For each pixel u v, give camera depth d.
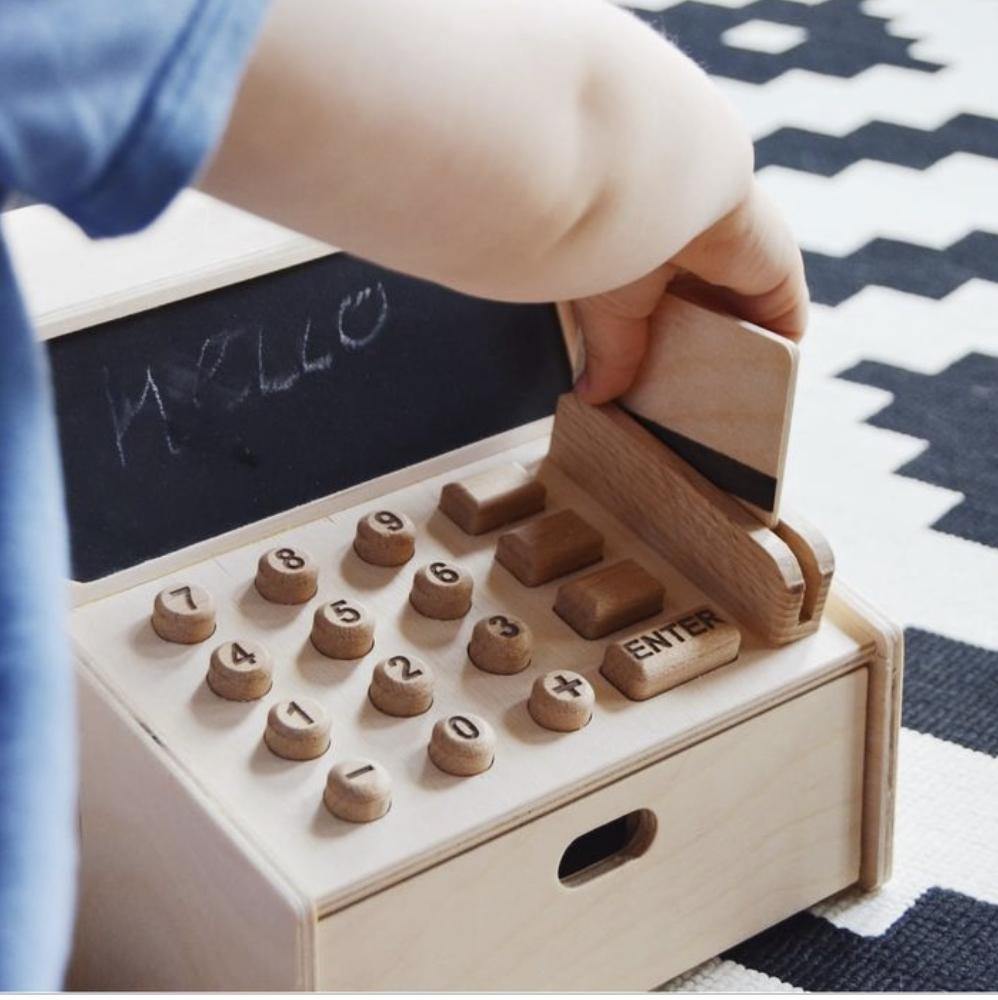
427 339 0.78
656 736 0.65
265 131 0.31
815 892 0.75
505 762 0.64
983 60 1.72
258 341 0.73
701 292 0.71
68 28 0.24
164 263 0.71
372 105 0.32
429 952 0.61
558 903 0.65
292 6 0.30
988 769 0.84
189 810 0.61
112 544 0.69
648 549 0.75
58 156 0.24
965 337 1.24
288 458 0.74
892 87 1.66
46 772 0.26
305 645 0.68
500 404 0.81
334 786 0.60
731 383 0.69
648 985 0.70
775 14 1.82
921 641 0.92
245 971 0.60
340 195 0.33
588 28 0.37
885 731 0.73
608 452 0.76
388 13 0.32
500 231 0.36
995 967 0.73
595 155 0.38
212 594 0.70
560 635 0.70
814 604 0.70
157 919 0.66
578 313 0.74
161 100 0.25
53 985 0.26
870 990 0.72
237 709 0.65
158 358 0.70
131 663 0.67
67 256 0.71
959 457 1.09
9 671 0.26
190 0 0.25
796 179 1.48
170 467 0.71
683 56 0.42
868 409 1.14
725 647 0.69
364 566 0.73
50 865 0.26
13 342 0.26
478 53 0.34
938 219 1.42
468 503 0.75
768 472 0.69
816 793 0.73
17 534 0.26
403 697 0.65
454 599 0.70
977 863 0.78
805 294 0.67
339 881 0.58
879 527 1.02
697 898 0.70
